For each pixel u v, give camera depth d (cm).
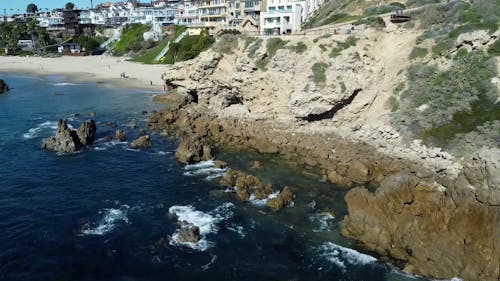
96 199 4212
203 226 3700
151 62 13575
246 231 3625
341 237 3506
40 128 6775
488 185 3288
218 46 6569
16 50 18275
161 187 4494
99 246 3391
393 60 5497
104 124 7025
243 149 5597
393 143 4803
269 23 9350
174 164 5147
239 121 6216
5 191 4375
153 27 16375
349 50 5462
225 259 3256
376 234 3356
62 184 4575
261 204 4075
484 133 4069
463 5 5534
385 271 3072
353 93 5247
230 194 4294
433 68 5044
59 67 13962
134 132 6512
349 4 9112
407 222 3334
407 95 5022
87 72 12781
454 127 4369
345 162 4912
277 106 5825
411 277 2992
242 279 3044
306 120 5578
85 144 5850
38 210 3972
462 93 4553
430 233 3228
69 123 7088
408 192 3462
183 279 3034
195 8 15075
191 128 6406
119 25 19512
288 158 5238
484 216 3075
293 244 3434
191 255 3300
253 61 5862
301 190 4353
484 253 2933
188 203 4119
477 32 4828
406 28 5716
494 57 4600
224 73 6350
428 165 4338
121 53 16175
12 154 5500
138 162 5231
